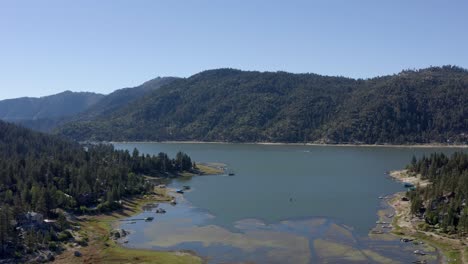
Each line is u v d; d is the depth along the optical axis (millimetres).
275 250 167250
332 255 160375
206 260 158375
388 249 164250
